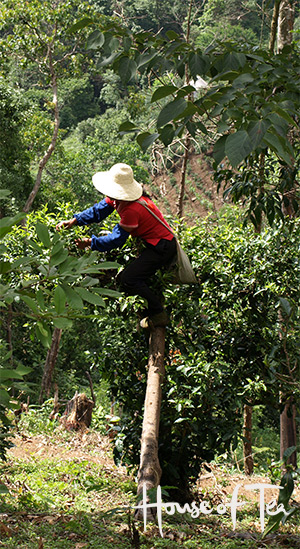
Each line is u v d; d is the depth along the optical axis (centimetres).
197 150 946
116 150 3775
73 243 594
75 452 1019
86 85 6222
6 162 2392
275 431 1756
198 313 646
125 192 499
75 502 672
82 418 1189
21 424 1141
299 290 670
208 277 650
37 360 2106
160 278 571
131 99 2031
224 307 658
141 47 405
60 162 3444
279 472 659
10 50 2275
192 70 358
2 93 2364
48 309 224
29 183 2497
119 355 689
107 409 1470
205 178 4047
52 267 229
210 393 614
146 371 686
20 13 2159
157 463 452
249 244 666
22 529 518
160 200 3950
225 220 743
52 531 529
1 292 227
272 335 656
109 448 1073
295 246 666
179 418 624
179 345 644
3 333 2042
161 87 297
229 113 270
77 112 6238
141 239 532
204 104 311
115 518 588
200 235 676
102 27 397
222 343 655
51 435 1109
